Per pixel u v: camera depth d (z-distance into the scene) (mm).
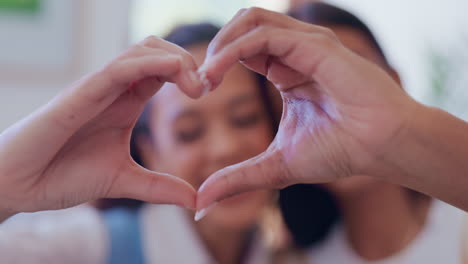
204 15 1609
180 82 498
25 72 1374
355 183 874
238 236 957
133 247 888
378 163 518
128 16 1513
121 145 549
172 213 945
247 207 929
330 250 941
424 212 921
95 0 1456
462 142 509
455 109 1778
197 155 879
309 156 536
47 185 533
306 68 512
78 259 832
